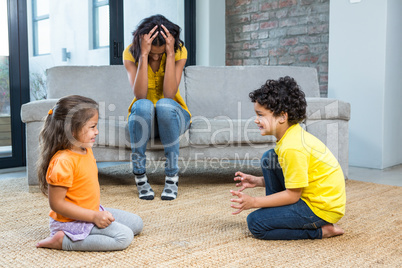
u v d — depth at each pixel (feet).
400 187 8.05
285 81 4.75
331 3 11.29
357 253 4.39
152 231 5.16
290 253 4.37
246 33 14.21
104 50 12.48
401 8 10.91
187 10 14.20
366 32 10.66
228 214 6.00
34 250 4.50
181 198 7.01
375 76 10.58
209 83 9.89
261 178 5.28
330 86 11.46
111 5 12.48
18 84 10.69
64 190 4.22
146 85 7.09
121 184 8.25
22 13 10.67
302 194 4.75
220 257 4.25
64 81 9.42
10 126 10.64
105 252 4.40
